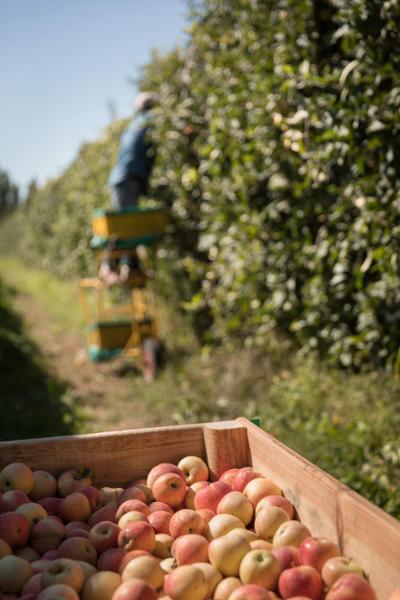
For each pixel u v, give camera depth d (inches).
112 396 292.7
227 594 78.8
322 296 233.0
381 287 203.9
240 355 275.1
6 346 361.7
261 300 270.8
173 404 252.5
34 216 924.6
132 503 98.3
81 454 108.3
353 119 189.0
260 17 240.8
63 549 88.7
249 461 109.0
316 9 211.6
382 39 177.3
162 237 326.0
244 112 258.8
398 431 181.8
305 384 226.5
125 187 342.0
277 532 86.9
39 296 669.9
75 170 624.7
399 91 172.2
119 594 74.8
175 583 77.4
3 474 102.7
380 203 189.3
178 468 106.8
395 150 183.0
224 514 94.3
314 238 243.3
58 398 285.3
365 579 74.4
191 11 289.7
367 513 74.0
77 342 437.4
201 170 287.3
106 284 335.9
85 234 561.6
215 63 276.2
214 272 306.3
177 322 361.7
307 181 219.6
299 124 216.7
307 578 75.4
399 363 200.1
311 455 180.2
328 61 213.9
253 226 259.8
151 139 337.7
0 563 83.7
